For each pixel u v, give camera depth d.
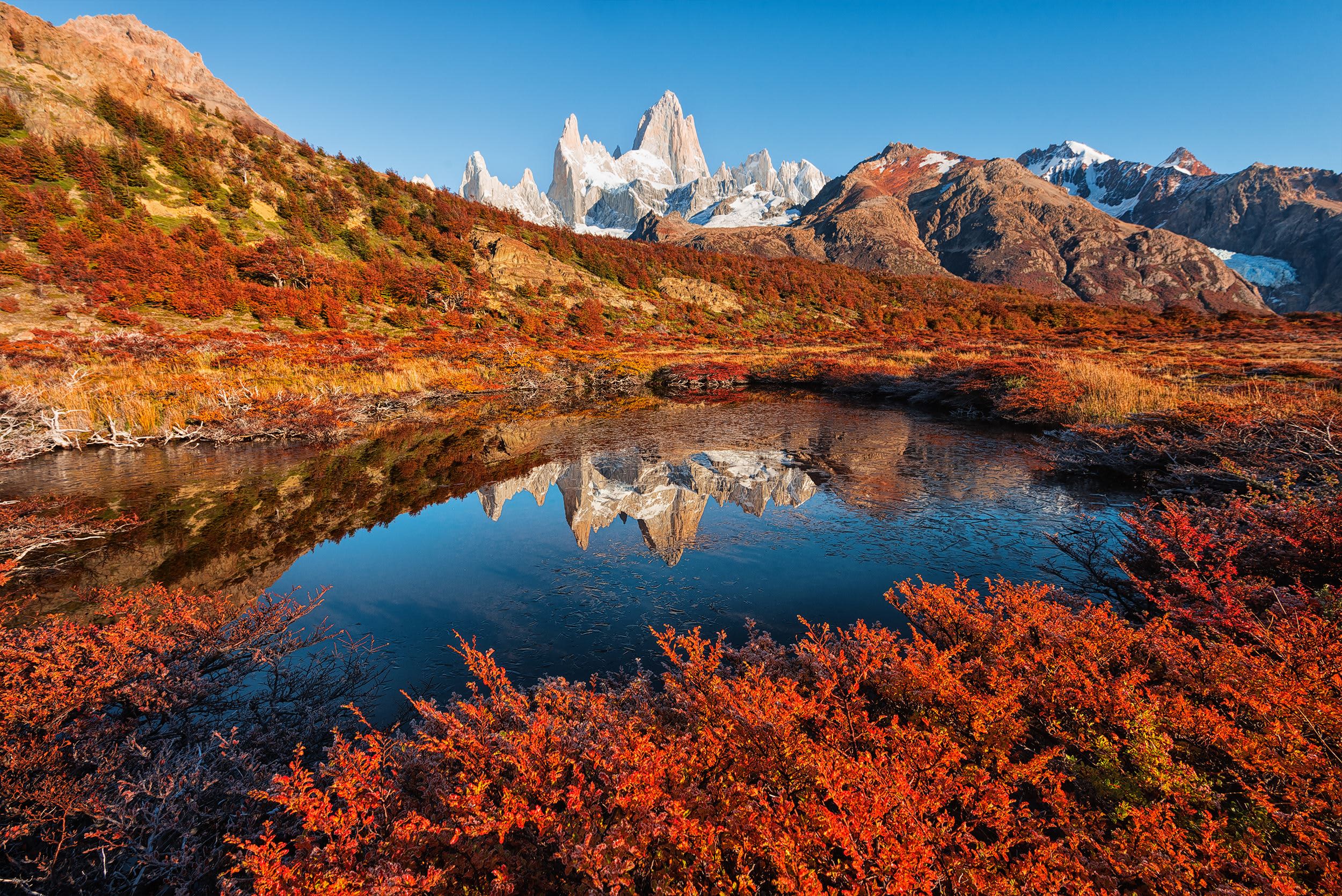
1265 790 2.22
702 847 1.98
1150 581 5.00
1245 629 3.30
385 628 5.23
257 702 3.89
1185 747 2.56
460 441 14.23
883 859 1.86
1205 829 2.06
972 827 2.23
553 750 2.52
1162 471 9.16
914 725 2.85
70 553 7.18
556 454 12.62
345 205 51.78
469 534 7.76
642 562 6.66
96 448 13.43
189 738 3.38
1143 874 1.89
